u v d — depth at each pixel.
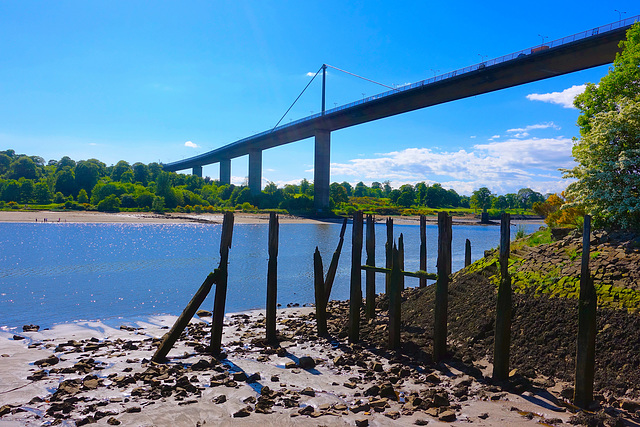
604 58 60.72
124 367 10.92
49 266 33.44
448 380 9.95
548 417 7.98
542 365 9.91
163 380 9.88
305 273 32.50
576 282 11.31
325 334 14.59
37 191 153.12
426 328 13.51
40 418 7.89
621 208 13.09
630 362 8.94
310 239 66.44
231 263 37.28
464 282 14.73
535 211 26.72
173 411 8.19
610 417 7.56
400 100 96.00
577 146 16.12
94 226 90.44
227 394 9.16
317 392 9.44
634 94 18.69
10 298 21.20
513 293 12.45
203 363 11.05
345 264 38.75
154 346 13.14
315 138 132.12
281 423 7.77
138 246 52.09
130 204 147.12
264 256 43.12
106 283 26.27
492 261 14.95
